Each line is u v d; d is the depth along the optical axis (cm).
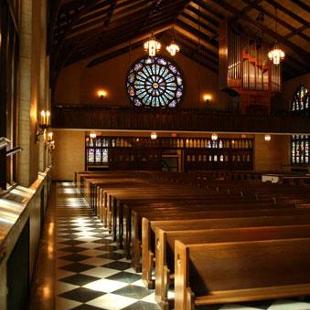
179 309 389
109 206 906
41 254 649
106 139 2366
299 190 1023
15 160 507
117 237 828
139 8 1675
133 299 483
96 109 1903
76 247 758
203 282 386
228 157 2519
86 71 2327
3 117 371
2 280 237
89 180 1431
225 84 1997
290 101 2336
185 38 2341
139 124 1947
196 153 2483
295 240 412
